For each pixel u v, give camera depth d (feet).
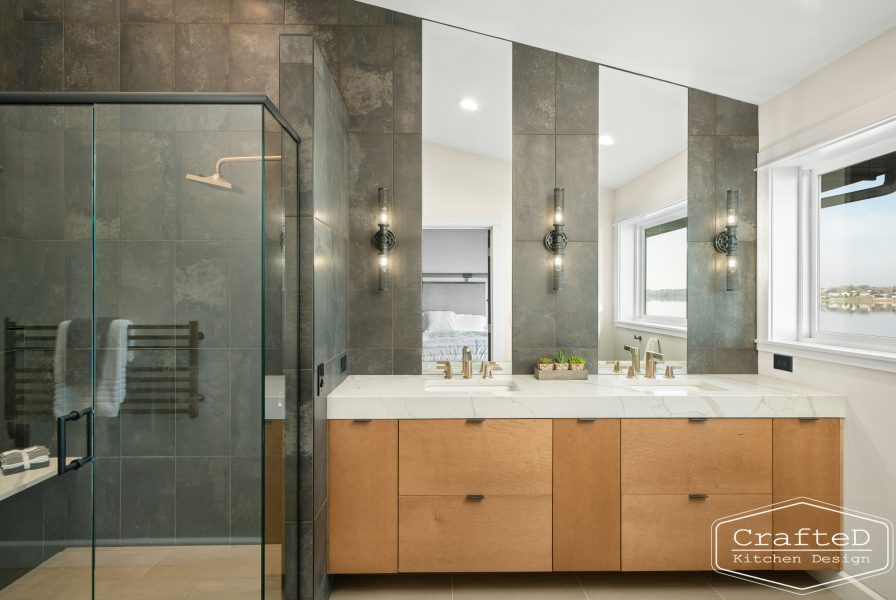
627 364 9.43
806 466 7.47
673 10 7.22
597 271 9.44
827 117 7.68
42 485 5.46
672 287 9.48
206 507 5.49
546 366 9.04
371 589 7.66
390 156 9.20
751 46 7.67
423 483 7.40
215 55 8.86
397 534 7.41
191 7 8.86
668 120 9.43
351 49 9.14
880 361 6.70
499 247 9.35
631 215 9.46
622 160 9.43
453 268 9.31
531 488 7.43
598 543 7.47
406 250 9.26
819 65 7.72
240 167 5.48
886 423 6.70
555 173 9.39
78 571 5.46
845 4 6.33
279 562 6.31
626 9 7.41
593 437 7.46
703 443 7.47
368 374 9.24
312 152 6.59
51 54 8.75
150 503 5.47
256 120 5.46
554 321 9.41
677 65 8.75
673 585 7.77
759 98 9.12
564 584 7.80
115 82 8.77
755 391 7.81
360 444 7.39
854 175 7.82
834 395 7.47
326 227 7.30
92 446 5.47
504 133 9.36
